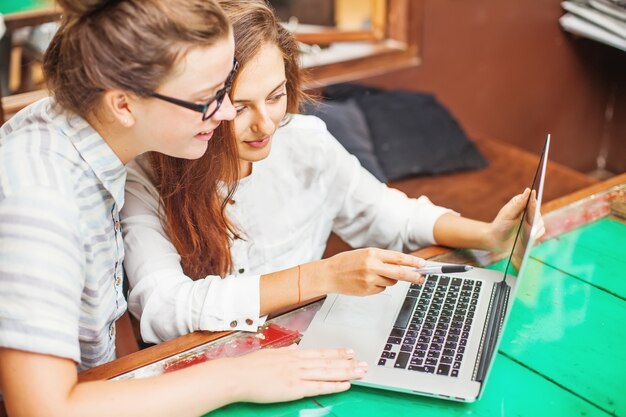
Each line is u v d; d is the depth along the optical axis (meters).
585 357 1.16
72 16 0.99
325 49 3.02
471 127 3.44
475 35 3.26
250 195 1.60
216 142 1.35
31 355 0.98
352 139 2.65
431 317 1.24
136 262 1.37
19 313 0.97
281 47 1.43
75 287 1.03
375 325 1.22
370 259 1.21
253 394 1.06
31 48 2.28
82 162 1.09
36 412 0.98
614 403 1.06
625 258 1.45
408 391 1.06
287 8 2.97
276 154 1.63
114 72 0.98
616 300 1.31
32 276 0.97
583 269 1.41
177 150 1.10
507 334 1.21
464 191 2.73
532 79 3.51
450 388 1.06
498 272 1.39
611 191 1.69
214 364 1.08
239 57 1.27
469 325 1.21
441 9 3.11
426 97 2.98
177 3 0.96
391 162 2.77
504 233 1.43
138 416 1.00
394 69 3.08
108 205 1.18
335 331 1.21
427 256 1.47
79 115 1.07
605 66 3.49
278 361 1.10
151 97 1.00
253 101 1.33
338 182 1.70
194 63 0.98
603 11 2.44
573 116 3.67
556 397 1.07
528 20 3.36
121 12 0.95
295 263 1.70
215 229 1.46
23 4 2.22
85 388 1.02
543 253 1.46
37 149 1.04
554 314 1.26
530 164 2.94
